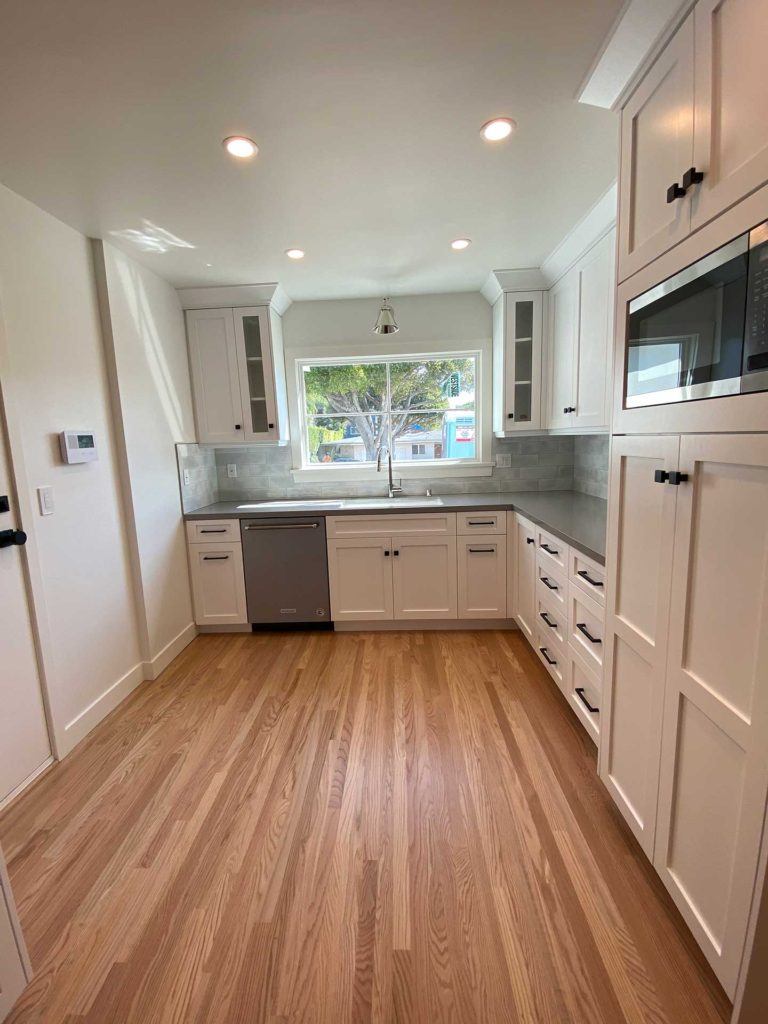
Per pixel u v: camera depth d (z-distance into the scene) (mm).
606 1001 1045
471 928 1207
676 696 1128
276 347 3256
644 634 1273
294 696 2371
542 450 3477
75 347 2131
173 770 1850
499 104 1456
